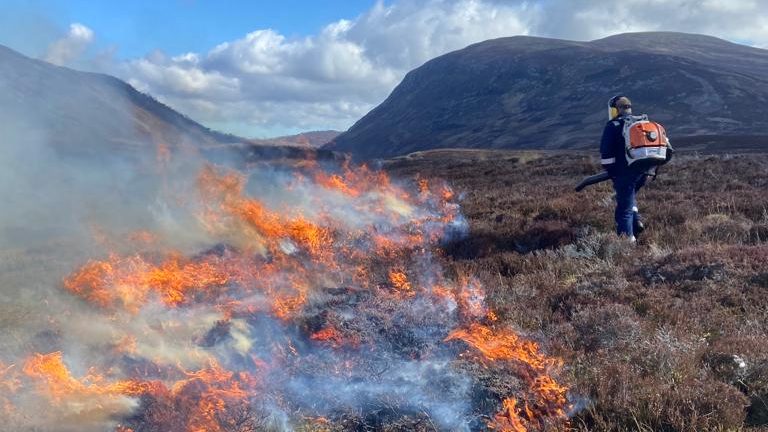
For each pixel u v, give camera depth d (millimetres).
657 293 5965
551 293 6340
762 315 5266
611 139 8844
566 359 4660
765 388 3980
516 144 145125
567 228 9289
